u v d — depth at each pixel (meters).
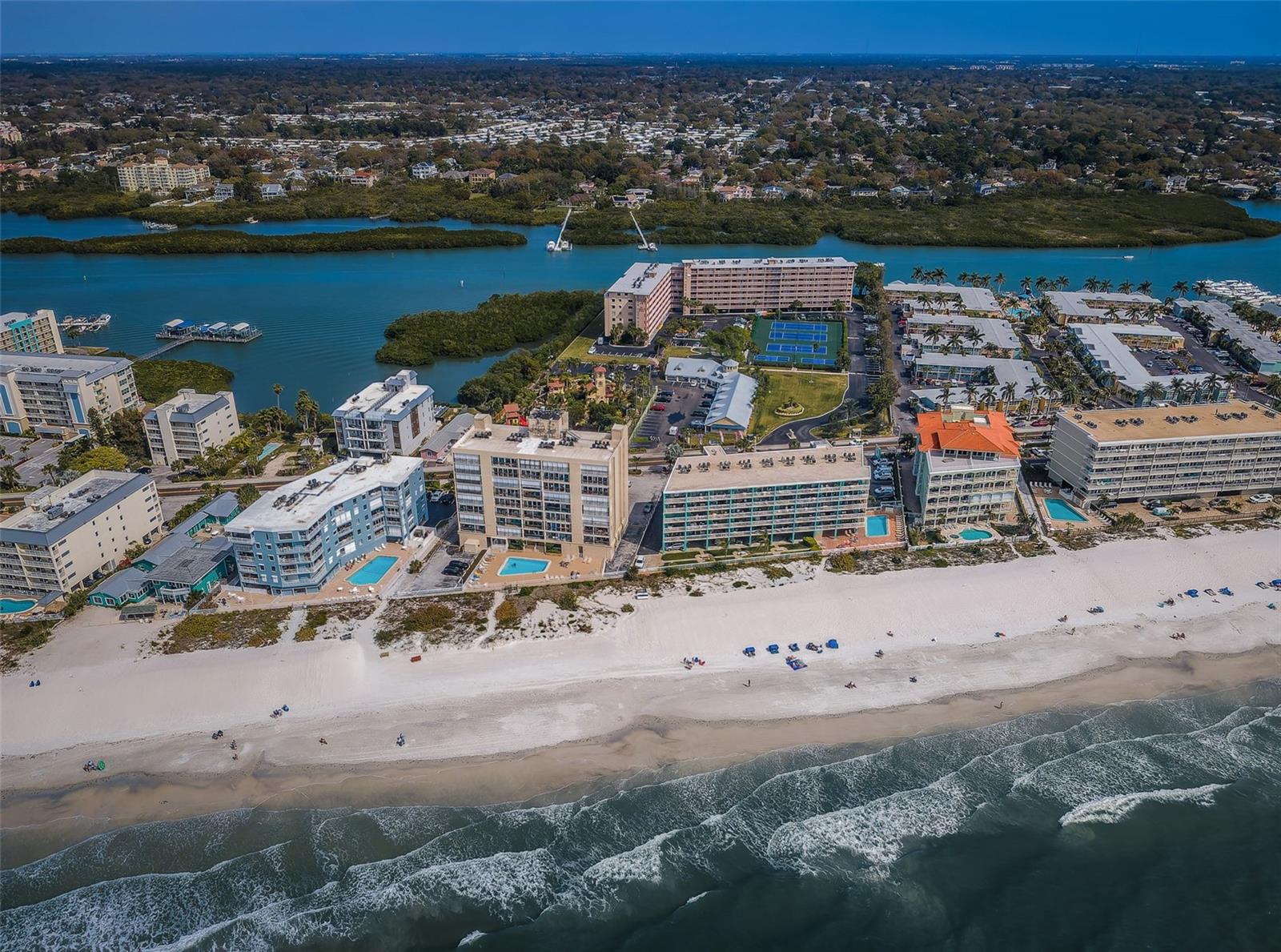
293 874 136.62
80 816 145.38
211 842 141.25
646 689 171.12
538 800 148.62
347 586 199.62
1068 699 171.62
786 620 188.88
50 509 199.88
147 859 138.75
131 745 158.00
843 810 148.12
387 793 149.50
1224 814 148.62
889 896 135.25
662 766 155.12
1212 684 175.62
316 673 172.00
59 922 129.50
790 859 140.62
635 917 131.62
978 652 182.75
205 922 130.00
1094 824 146.88
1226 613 194.12
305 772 153.00
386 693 169.00
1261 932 130.00
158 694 167.12
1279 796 152.12
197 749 157.12
